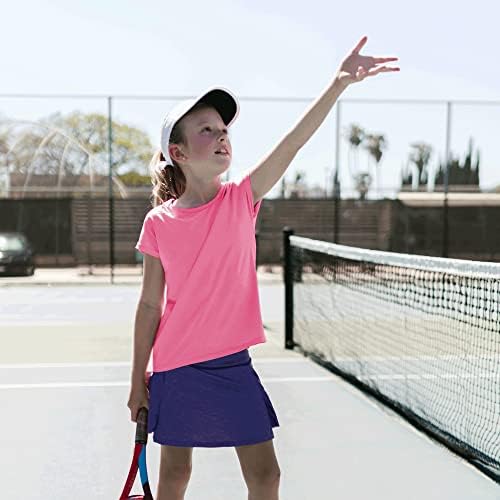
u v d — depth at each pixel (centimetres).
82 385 661
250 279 267
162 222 262
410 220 2680
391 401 577
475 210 2683
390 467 439
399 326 926
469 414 527
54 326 1055
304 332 931
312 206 2627
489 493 397
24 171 2620
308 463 446
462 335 829
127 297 1518
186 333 259
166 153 263
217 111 272
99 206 2538
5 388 650
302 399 605
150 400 266
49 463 451
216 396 258
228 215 258
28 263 2108
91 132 2578
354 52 260
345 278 1245
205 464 444
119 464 449
